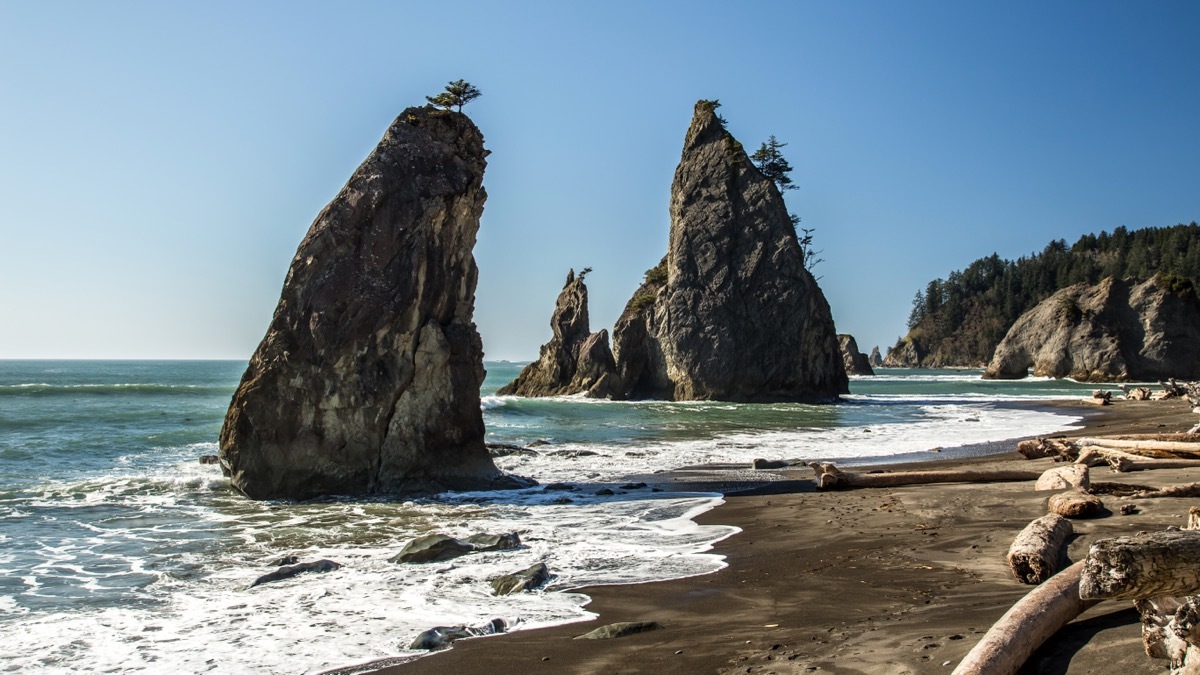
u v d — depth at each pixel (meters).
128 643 8.49
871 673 6.38
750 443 31.39
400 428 20.22
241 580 11.23
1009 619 6.38
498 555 12.31
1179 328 112.25
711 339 68.81
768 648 7.41
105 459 24.16
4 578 11.38
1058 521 10.06
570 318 73.69
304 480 19.12
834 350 71.88
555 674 7.21
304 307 19.84
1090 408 52.72
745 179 72.94
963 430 36.97
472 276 22.38
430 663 7.67
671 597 9.71
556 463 25.22
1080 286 123.00
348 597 10.14
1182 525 10.46
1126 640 6.16
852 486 18.44
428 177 21.34
